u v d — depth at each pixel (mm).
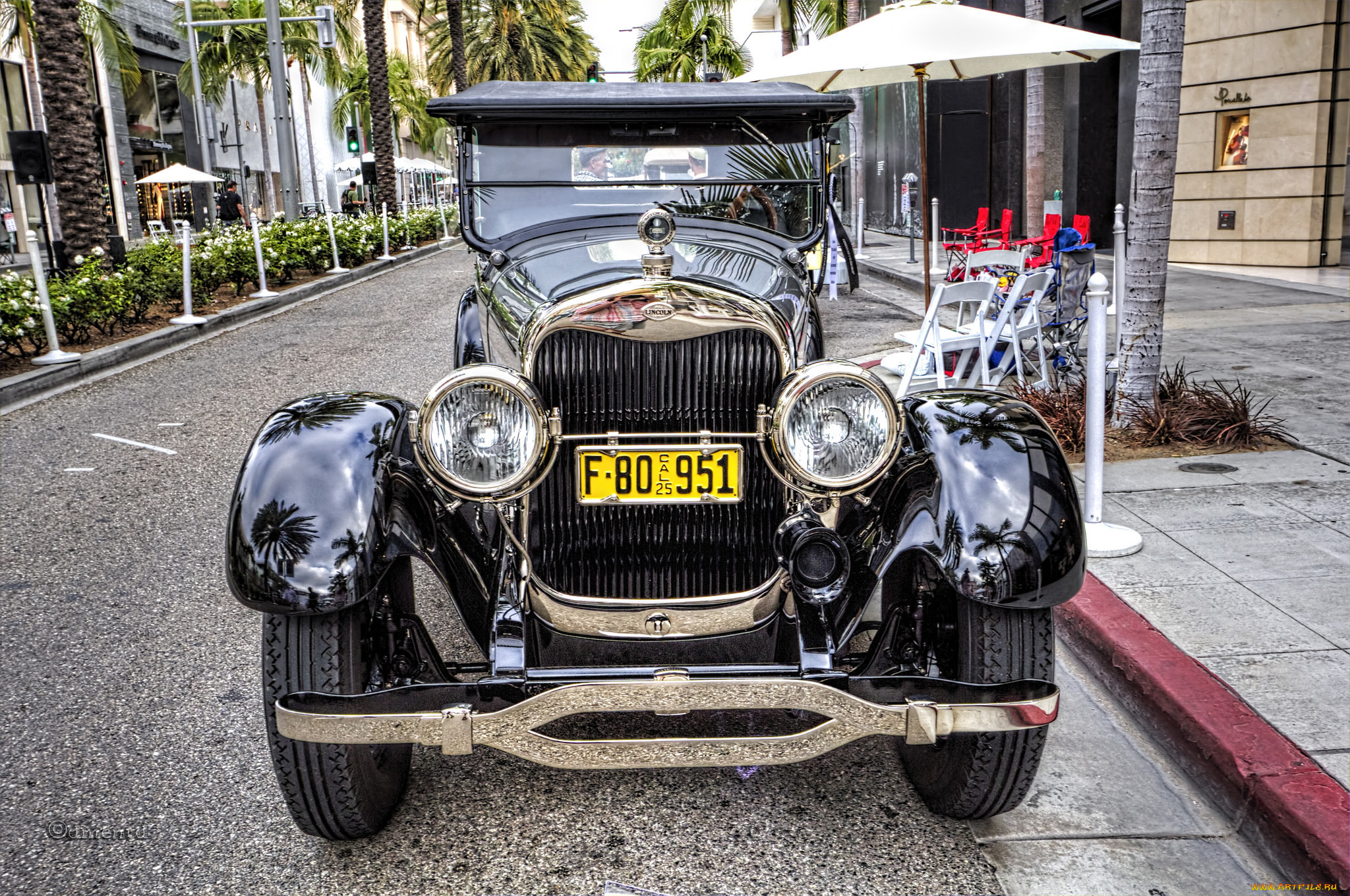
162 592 4773
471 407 2635
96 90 31859
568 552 2891
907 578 3096
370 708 2492
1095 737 3465
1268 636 3703
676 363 2771
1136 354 6230
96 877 2818
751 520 2889
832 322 11570
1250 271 14414
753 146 4145
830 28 26859
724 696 2523
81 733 3574
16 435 7672
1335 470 5473
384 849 2938
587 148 4133
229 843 2971
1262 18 14391
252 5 39375
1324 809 2713
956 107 23219
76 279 11055
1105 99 18156
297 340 11547
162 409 8359
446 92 51781
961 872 2785
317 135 55656
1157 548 4547
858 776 3287
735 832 2992
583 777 3307
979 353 7645
